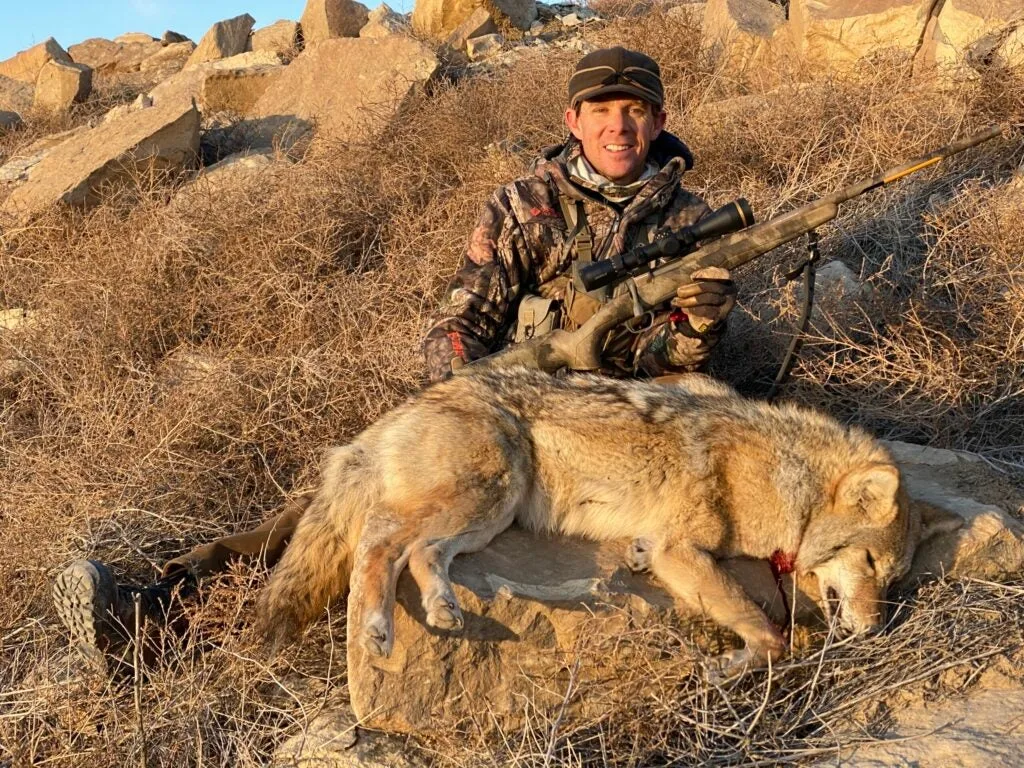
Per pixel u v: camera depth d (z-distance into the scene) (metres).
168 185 3.84
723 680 1.41
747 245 1.74
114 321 2.65
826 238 2.58
